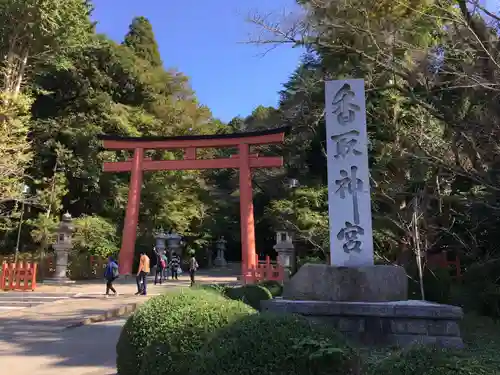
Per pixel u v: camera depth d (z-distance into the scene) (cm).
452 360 252
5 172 1834
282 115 2139
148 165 2183
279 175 2666
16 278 1506
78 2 2183
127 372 400
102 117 2530
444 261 1371
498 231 1130
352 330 624
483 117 789
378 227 1251
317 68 1611
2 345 680
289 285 734
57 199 2231
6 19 2030
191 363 336
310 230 1792
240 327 294
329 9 945
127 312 1088
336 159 755
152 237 2658
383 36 920
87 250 2183
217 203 3516
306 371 257
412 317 605
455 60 844
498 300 895
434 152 927
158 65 3428
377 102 1284
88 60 2584
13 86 2078
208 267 3469
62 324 856
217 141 2114
